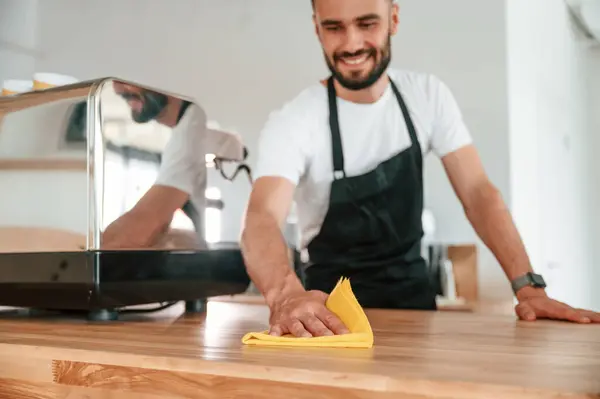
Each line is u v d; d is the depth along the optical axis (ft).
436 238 9.45
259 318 3.84
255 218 4.54
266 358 2.25
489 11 9.38
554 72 12.76
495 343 2.65
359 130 5.82
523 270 4.41
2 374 2.70
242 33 10.75
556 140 12.84
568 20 14.01
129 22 11.44
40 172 3.66
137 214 3.76
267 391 2.07
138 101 3.80
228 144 4.81
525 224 10.03
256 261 3.89
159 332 3.12
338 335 2.55
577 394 1.67
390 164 5.82
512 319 3.64
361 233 5.82
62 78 4.27
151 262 3.73
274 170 5.35
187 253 4.02
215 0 10.92
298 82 10.34
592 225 16.08
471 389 1.78
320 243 5.96
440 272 9.11
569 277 13.53
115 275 3.50
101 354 2.43
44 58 11.87
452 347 2.53
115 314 3.78
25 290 3.65
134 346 2.58
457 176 5.87
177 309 4.44
